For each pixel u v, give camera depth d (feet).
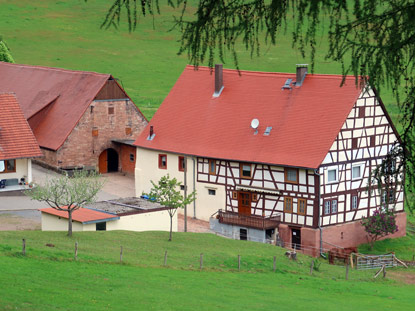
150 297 114.83
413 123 69.72
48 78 301.84
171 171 234.38
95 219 181.27
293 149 205.16
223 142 222.28
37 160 275.80
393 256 188.34
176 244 173.17
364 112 206.28
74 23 577.43
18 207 218.18
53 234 166.09
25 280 115.24
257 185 211.20
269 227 203.51
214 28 64.28
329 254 188.75
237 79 235.61
